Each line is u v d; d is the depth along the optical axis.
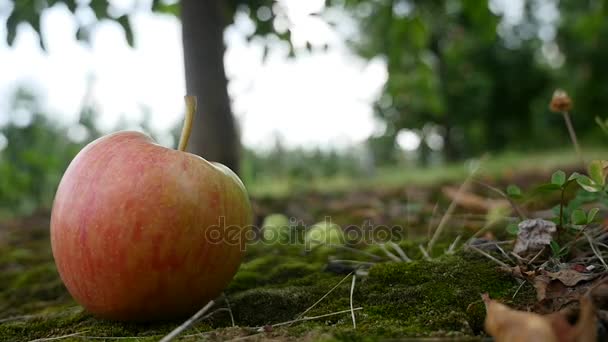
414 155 3.25
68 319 0.34
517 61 2.94
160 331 0.31
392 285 0.33
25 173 0.96
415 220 0.54
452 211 0.56
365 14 1.72
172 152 0.31
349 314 0.31
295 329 0.30
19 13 0.48
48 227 0.68
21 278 0.43
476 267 0.33
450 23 2.24
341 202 0.75
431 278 0.33
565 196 0.51
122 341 0.30
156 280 0.30
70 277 0.31
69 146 1.07
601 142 2.85
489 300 0.28
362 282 0.34
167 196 0.30
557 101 0.40
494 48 2.88
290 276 0.39
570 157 1.75
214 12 0.56
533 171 1.17
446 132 2.91
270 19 0.62
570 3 1.76
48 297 0.40
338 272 0.38
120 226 0.29
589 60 2.73
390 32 0.93
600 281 0.28
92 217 0.30
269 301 0.34
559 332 0.24
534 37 3.04
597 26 1.79
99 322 0.33
